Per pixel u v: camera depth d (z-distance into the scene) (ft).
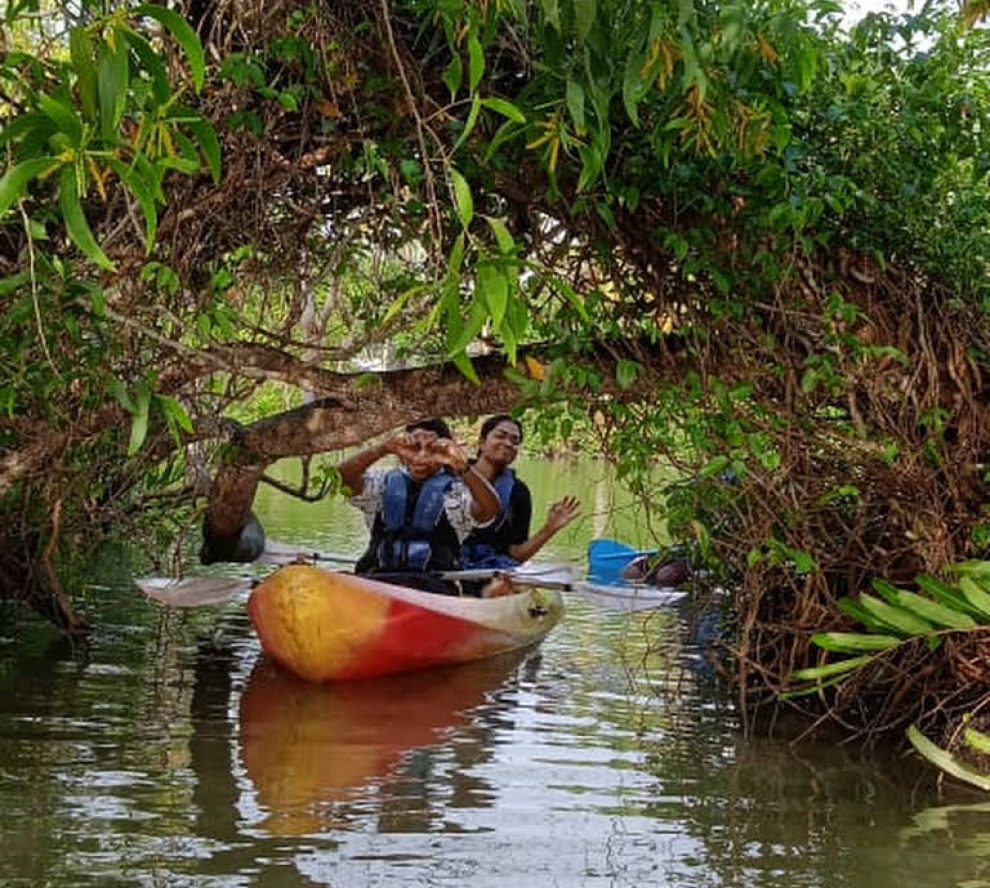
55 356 13.73
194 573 29.01
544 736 17.42
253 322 18.42
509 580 23.75
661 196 15.44
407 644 20.98
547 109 11.58
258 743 16.34
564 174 15.23
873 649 16.52
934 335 16.30
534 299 15.89
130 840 12.39
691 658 23.18
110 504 20.21
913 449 16.40
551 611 24.94
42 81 8.28
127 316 13.67
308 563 21.54
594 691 20.33
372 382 17.80
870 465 16.62
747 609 18.65
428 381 18.03
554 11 7.74
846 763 16.35
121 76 6.21
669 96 12.21
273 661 20.80
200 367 16.63
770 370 16.16
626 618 27.53
